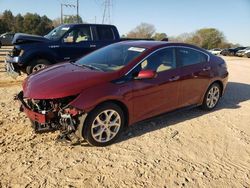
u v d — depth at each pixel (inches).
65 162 158.6
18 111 233.8
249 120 240.2
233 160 172.1
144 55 196.2
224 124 227.6
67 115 160.9
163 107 208.2
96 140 173.0
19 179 141.9
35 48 338.6
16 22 3164.4
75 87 166.9
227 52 1770.4
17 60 333.4
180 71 216.5
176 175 152.9
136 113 190.4
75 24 370.6
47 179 142.9
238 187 146.6
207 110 255.1
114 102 177.6
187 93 225.0
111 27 396.8
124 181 144.9
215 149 184.2
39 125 168.6
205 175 154.7
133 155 169.8
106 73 181.0
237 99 306.2
